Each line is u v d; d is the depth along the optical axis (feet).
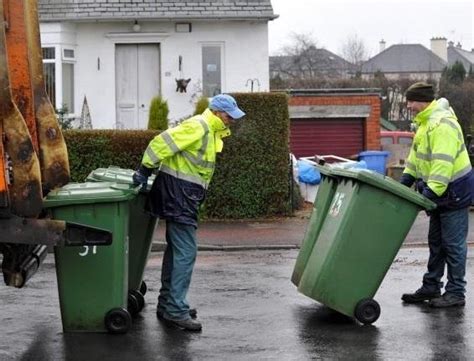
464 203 30.45
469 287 34.30
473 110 133.59
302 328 28.17
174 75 82.94
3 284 35.45
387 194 27.94
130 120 83.56
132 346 25.99
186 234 27.73
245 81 83.30
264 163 55.67
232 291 34.06
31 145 24.04
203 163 27.58
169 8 81.20
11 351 25.66
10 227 24.20
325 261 28.17
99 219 26.25
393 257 28.27
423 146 30.71
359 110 89.35
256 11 81.76
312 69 225.56
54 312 30.48
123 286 26.99
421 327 28.27
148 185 29.09
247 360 24.67
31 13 25.43
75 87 82.64
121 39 82.43
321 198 30.66
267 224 53.93
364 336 27.20
